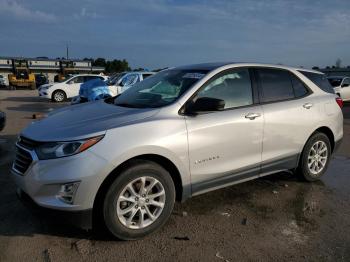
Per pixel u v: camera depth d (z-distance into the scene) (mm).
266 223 4004
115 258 3246
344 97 19953
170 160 3664
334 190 5086
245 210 4332
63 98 21516
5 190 4844
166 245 3486
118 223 3424
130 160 3496
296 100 4973
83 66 70188
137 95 4523
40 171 3277
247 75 4570
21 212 4141
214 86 4207
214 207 4391
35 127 3740
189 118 3844
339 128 5570
